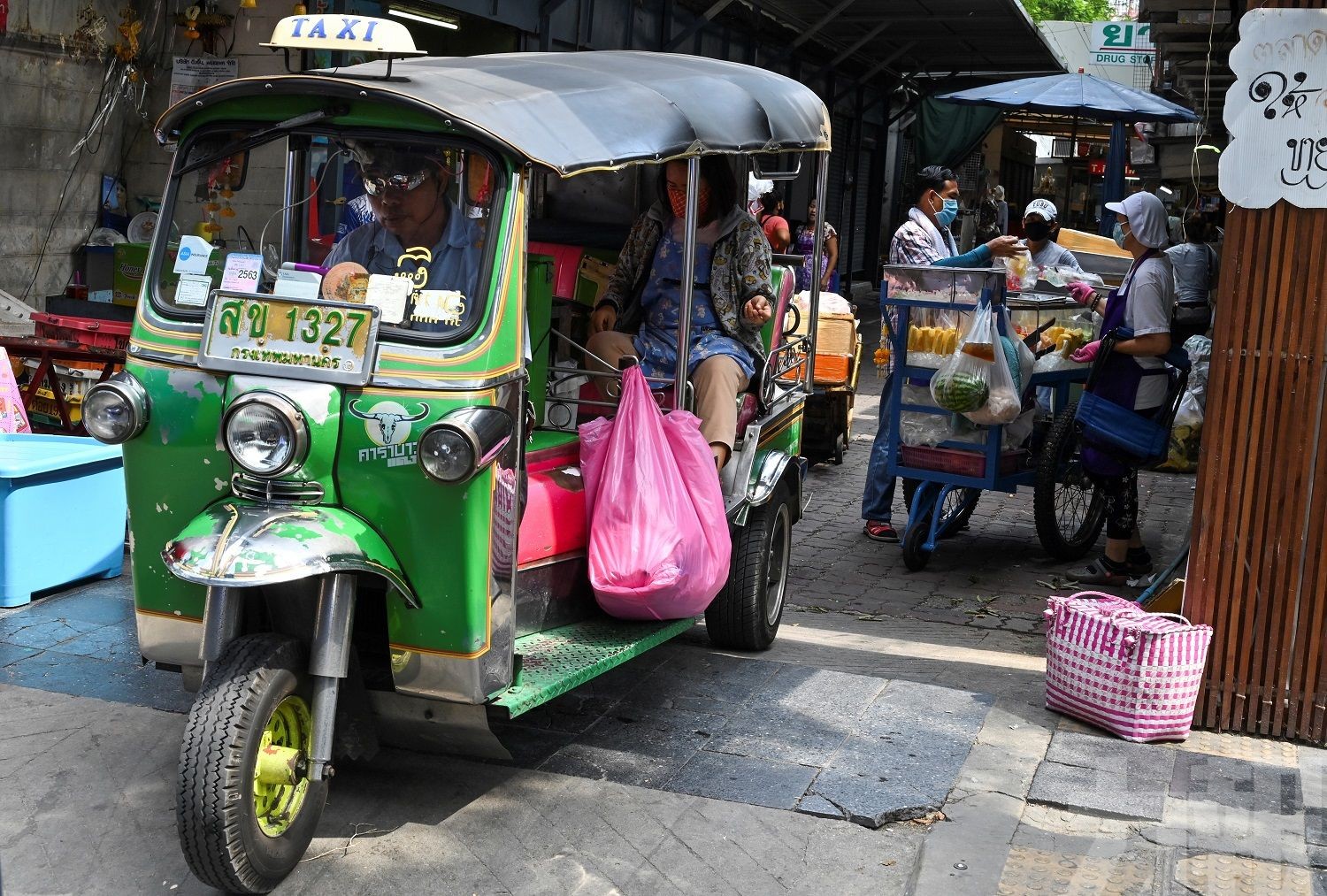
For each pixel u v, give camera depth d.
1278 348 4.59
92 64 8.81
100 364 6.98
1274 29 4.49
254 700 3.34
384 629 3.92
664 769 4.37
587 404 5.01
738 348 5.20
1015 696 5.16
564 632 4.46
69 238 8.88
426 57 4.65
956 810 4.09
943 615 6.49
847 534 8.12
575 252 5.66
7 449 5.89
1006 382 6.61
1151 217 6.36
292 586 3.60
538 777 4.29
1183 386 6.64
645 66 4.96
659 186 5.39
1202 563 4.78
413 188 3.73
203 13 8.61
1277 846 3.91
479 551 3.57
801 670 5.36
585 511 4.50
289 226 3.89
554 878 3.68
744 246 5.22
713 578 4.51
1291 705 4.71
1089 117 10.81
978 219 21.48
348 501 3.56
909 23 16.28
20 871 3.62
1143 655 4.60
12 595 5.62
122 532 6.16
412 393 3.49
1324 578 4.62
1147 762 4.48
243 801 3.31
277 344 3.57
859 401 12.77
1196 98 12.58
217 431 3.60
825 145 5.72
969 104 10.67
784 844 3.89
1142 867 3.78
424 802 4.11
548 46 11.06
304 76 3.63
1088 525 7.64
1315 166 4.47
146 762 4.29
